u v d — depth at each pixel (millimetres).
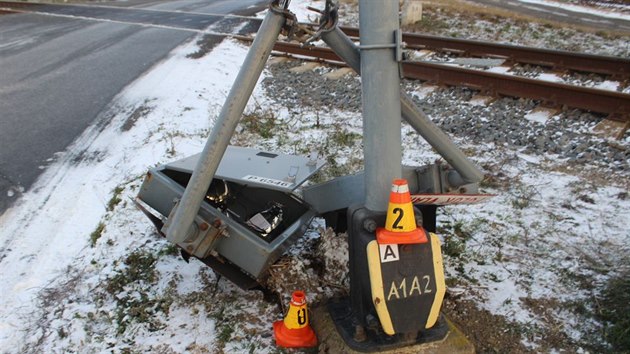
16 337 3908
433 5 16703
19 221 5477
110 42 13672
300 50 11602
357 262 3312
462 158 3578
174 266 4516
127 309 4078
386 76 3076
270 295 4125
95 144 7273
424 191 3965
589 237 4680
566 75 9477
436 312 3193
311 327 3740
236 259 3785
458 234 4844
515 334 3713
